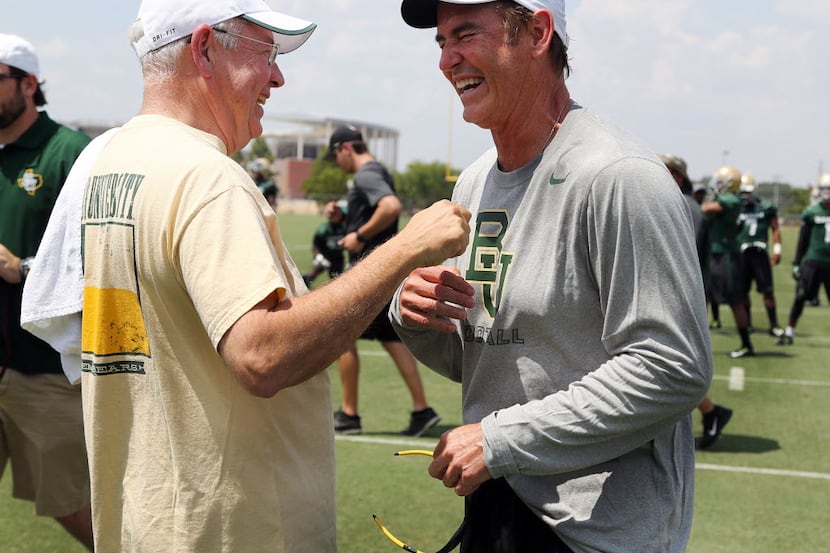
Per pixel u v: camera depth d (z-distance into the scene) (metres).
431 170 72.12
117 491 1.91
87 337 1.93
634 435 1.79
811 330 11.64
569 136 1.90
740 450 5.67
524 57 1.89
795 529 4.23
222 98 1.94
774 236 11.32
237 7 1.91
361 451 5.45
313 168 85.12
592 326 1.85
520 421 1.80
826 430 6.20
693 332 1.73
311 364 1.70
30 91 3.41
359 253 6.05
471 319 2.02
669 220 1.74
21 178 3.39
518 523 1.95
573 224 1.81
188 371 1.79
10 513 4.35
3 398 3.36
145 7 1.92
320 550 1.90
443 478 1.90
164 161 1.77
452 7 1.90
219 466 1.78
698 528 4.24
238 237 1.68
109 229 1.83
